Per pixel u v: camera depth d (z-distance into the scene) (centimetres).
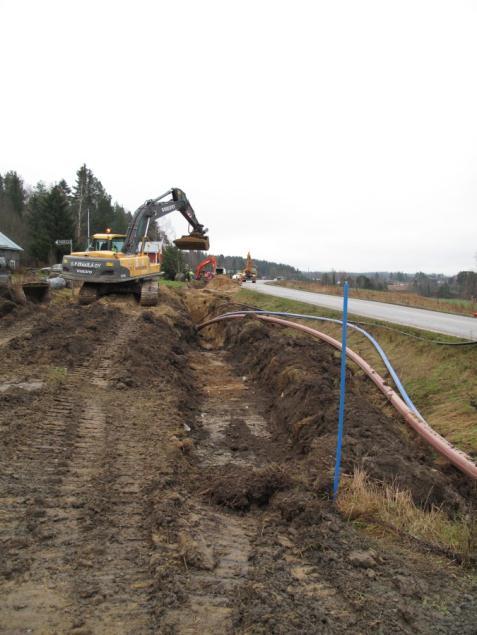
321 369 1021
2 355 989
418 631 290
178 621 288
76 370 955
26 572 331
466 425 777
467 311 2131
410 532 422
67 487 475
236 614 297
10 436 591
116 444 603
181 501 461
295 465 626
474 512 504
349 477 523
